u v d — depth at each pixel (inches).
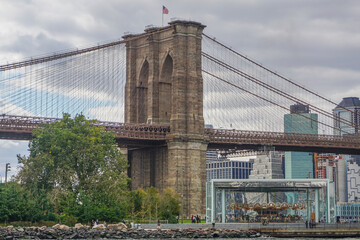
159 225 4692.4
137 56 7869.1
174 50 7278.5
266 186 5349.4
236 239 4384.8
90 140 5777.6
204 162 7229.3
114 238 4355.3
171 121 7204.7
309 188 5359.3
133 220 5433.1
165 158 7367.1
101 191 5433.1
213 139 7367.1
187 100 7219.5
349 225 4744.1
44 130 5807.1
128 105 7785.4
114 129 6929.1
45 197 4931.1
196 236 4515.3
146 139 7126.0
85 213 4943.4
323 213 5295.3
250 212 5487.2
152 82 7524.6
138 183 7706.7
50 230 4306.1
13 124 6151.6
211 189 5452.8
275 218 5418.3
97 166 5698.8
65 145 5693.9
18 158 5605.3
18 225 4618.6
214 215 5433.1
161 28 7524.6
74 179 5551.2
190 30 7298.2
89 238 4311.0
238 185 5398.6
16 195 4808.1
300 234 4547.2
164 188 7337.6
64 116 6092.5
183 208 7017.7
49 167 5521.7
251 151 7805.1
